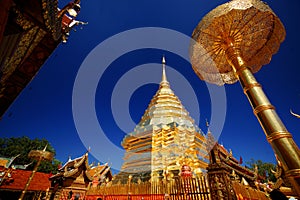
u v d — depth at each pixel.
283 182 11.45
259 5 5.38
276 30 6.17
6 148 34.41
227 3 5.51
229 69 8.03
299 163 3.61
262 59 7.20
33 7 4.81
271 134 4.13
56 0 5.16
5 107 7.39
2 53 4.92
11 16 4.80
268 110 4.42
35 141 38.25
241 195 9.48
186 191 9.13
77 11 6.72
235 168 19.69
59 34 6.57
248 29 5.96
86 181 15.80
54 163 38.53
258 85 5.00
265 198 12.85
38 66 6.92
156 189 11.16
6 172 19.39
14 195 19.89
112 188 15.24
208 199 7.85
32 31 5.70
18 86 7.05
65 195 14.16
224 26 5.86
